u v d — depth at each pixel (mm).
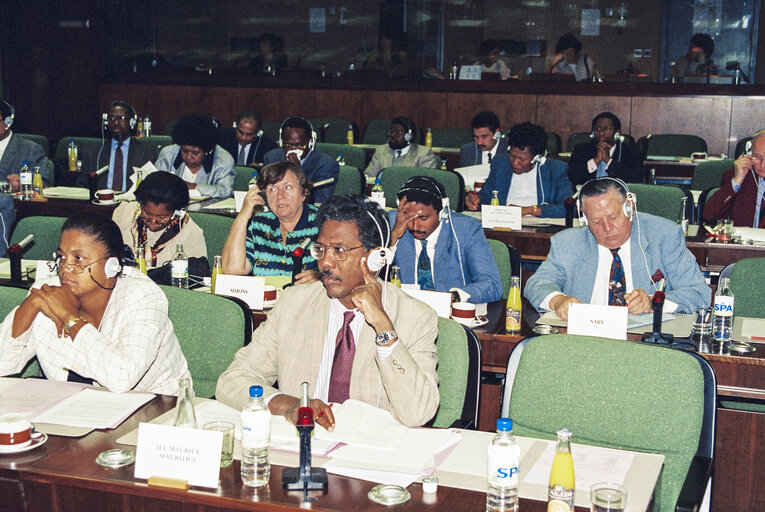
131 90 10320
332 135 9242
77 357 2426
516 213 5012
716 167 6461
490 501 1717
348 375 2355
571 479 1708
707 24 11953
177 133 5867
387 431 2088
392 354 2203
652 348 2311
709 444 2238
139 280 2553
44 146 7938
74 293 2488
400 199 3557
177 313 2777
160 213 3734
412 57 10945
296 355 2414
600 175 6258
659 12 12094
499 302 3623
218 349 2727
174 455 1847
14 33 9969
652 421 2254
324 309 2432
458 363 2455
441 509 1726
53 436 2072
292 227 3750
